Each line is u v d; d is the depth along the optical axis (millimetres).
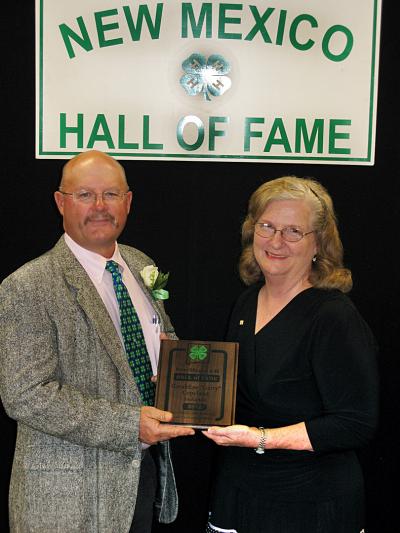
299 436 1830
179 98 2797
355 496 1901
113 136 2807
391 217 2904
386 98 2842
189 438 3002
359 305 2941
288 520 1882
